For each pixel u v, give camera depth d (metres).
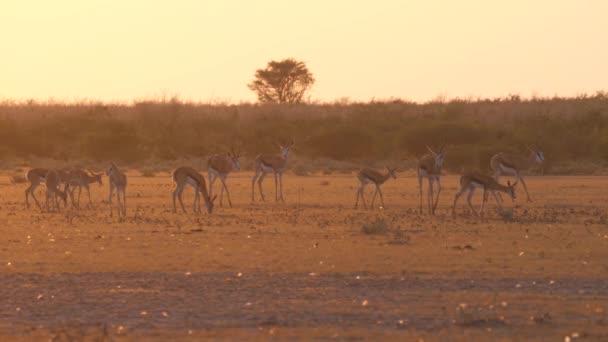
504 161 113.25
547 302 42.69
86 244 63.16
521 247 61.31
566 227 74.56
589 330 36.94
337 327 37.84
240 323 38.78
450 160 192.25
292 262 54.75
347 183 143.38
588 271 51.38
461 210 92.44
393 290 45.94
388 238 66.81
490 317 39.38
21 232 70.69
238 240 65.56
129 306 42.31
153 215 86.38
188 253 58.62
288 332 37.00
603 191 121.44
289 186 135.12
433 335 36.34
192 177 90.00
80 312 41.12
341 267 52.84
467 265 53.44
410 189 126.81
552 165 186.00
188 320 39.38
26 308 42.00
